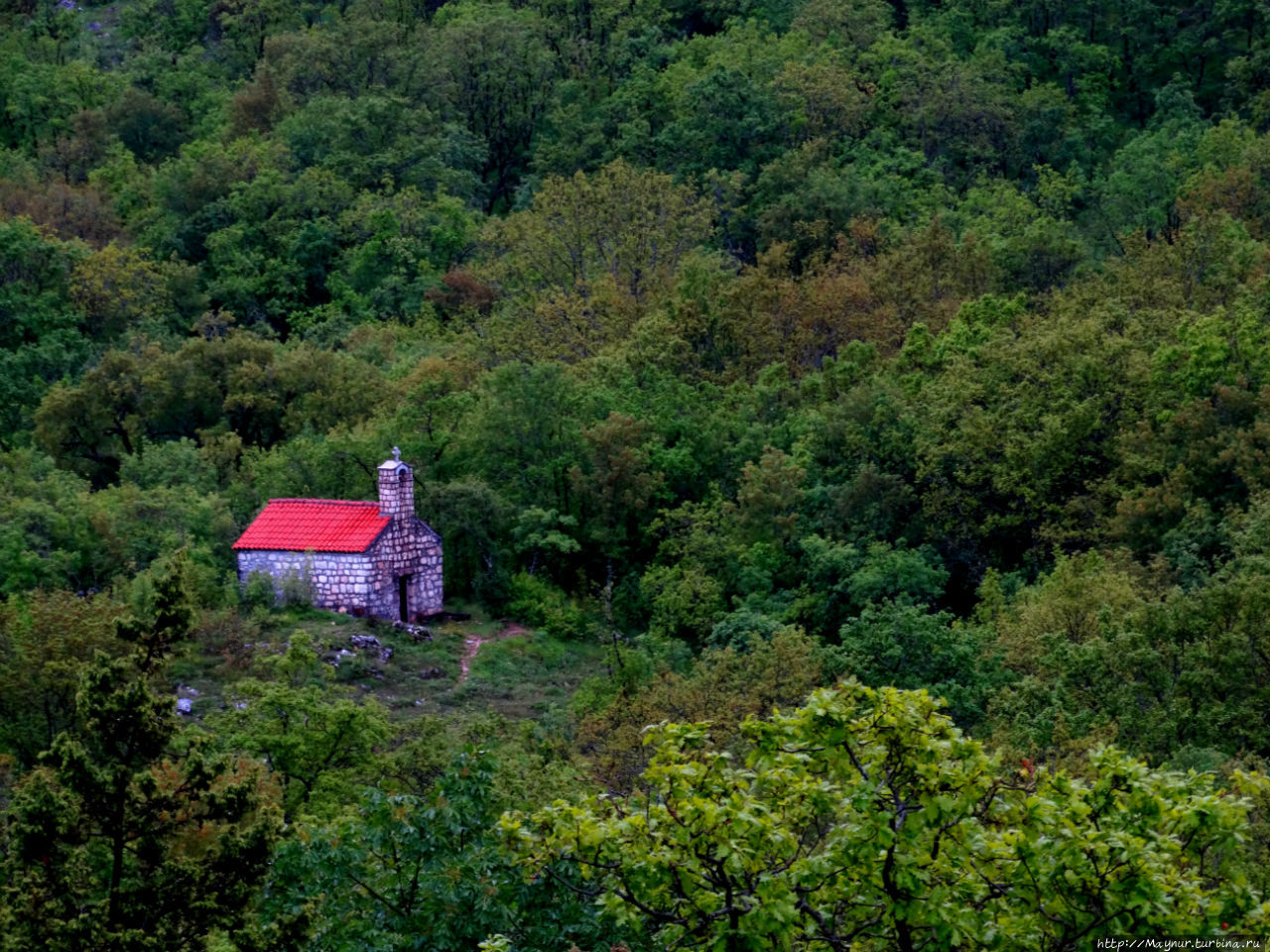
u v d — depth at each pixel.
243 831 51.56
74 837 49.59
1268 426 127.06
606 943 45.84
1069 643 94.19
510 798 59.12
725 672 99.75
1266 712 87.12
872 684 101.56
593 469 143.25
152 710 51.09
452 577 136.38
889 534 139.88
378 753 85.12
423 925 46.47
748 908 39.53
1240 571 99.19
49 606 93.81
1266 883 60.44
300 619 120.12
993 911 41.03
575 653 127.44
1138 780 40.84
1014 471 136.38
